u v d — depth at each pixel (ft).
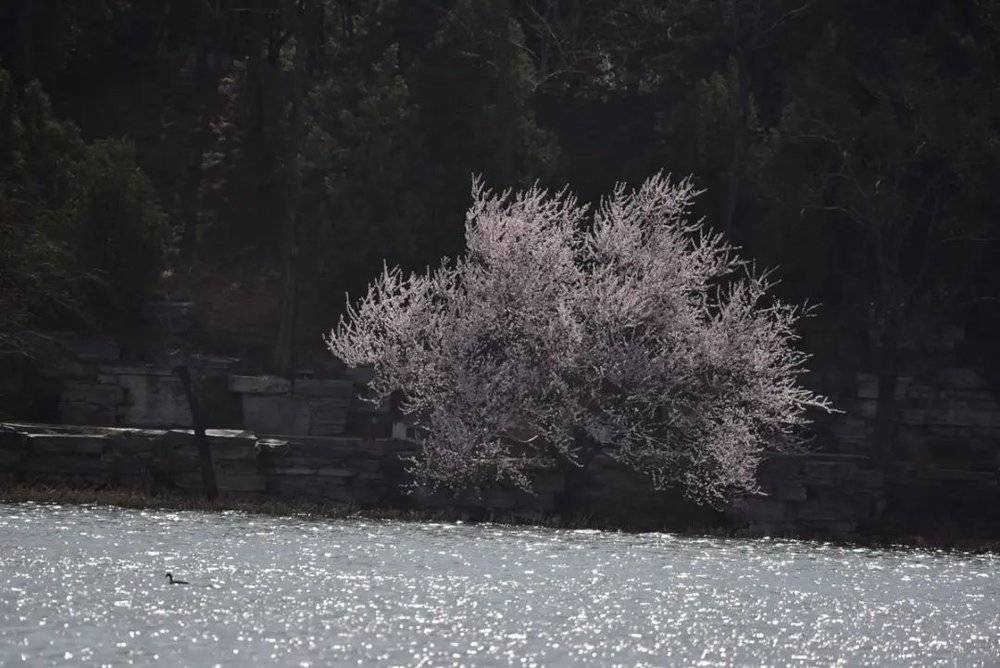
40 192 299.58
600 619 136.56
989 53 314.14
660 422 240.53
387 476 247.91
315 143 324.80
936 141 287.89
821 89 303.48
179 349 302.45
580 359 239.50
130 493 234.58
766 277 314.96
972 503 267.80
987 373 304.71
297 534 199.11
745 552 210.59
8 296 262.88
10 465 239.09
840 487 256.52
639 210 250.78
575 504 247.09
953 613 151.43
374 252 313.53
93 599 133.59
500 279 242.17
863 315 311.68
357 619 130.41
